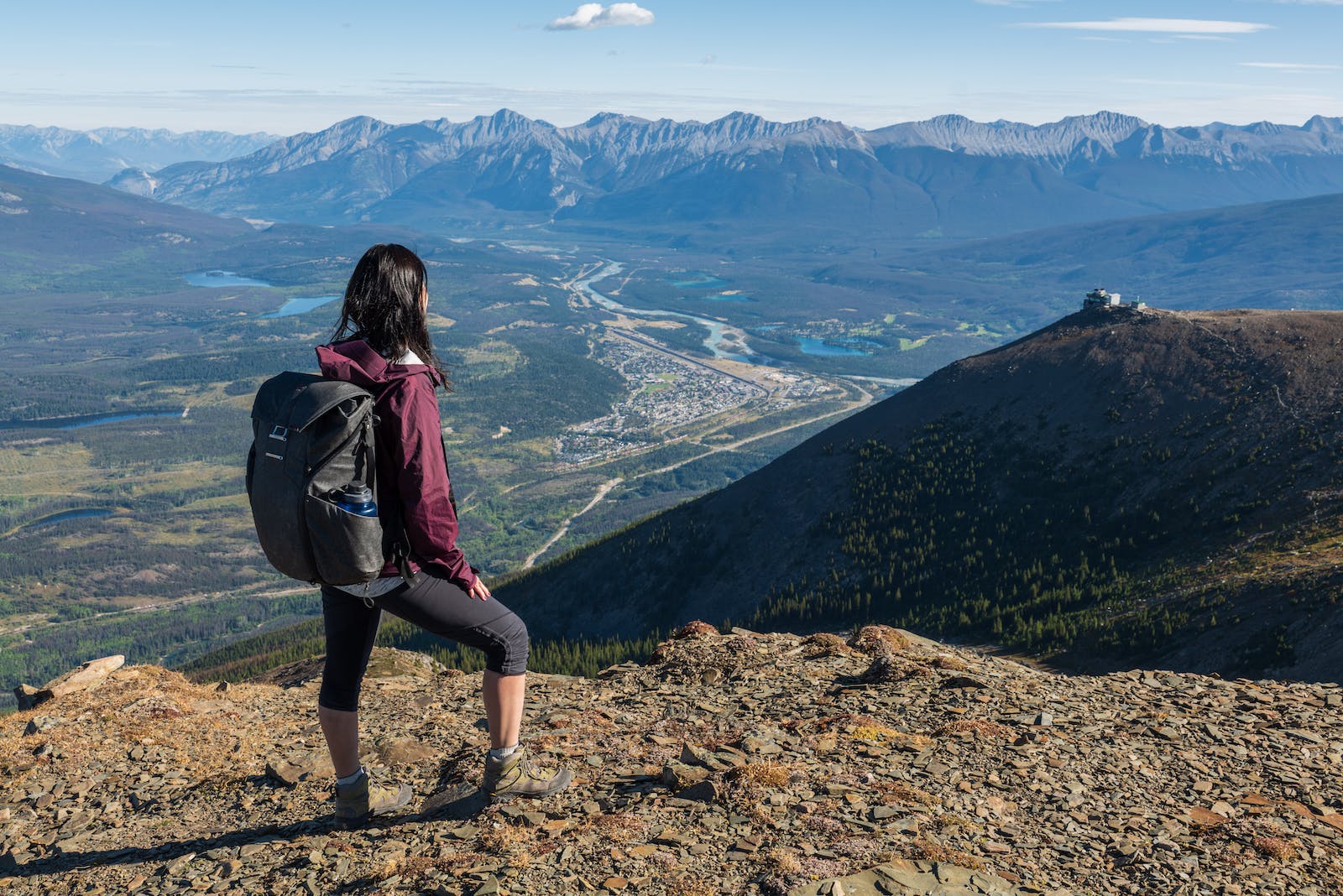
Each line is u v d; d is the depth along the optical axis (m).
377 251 5.32
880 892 4.92
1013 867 5.45
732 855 5.49
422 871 5.52
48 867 6.67
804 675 10.87
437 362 5.55
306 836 6.55
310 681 13.67
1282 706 9.11
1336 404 159.50
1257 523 138.88
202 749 9.65
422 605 5.71
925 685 10.00
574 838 5.78
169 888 5.88
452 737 9.09
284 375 5.30
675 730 8.61
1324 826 6.22
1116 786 6.95
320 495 4.93
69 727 10.40
